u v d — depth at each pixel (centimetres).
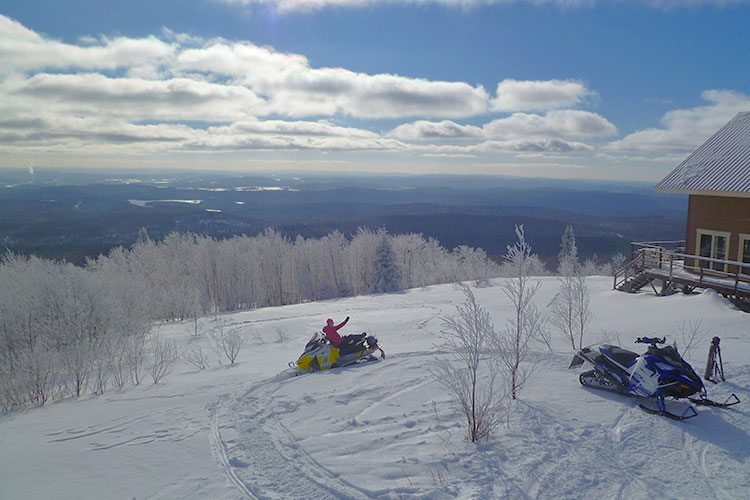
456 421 556
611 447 471
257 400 700
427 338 1486
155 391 890
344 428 558
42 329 1831
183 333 2164
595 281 2177
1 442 590
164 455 503
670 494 384
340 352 949
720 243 1648
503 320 1630
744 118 1930
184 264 5056
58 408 834
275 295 5366
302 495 399
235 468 462
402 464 448
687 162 1805
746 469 423
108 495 416
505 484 400
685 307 1335
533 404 599
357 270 5319
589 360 671
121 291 2870
